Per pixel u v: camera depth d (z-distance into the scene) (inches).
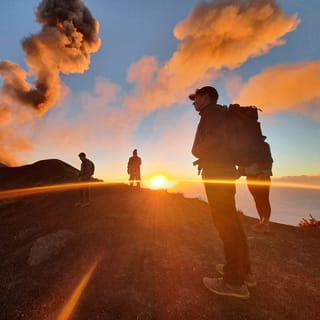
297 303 93.6
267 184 171.8
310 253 145.3
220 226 92.1
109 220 249.1
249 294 95.6
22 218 344.5
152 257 144.7
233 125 97.6
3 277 146.6
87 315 97.5
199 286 107.4
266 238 173.6
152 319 90.3
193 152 98.2
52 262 156.7
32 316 103.0
